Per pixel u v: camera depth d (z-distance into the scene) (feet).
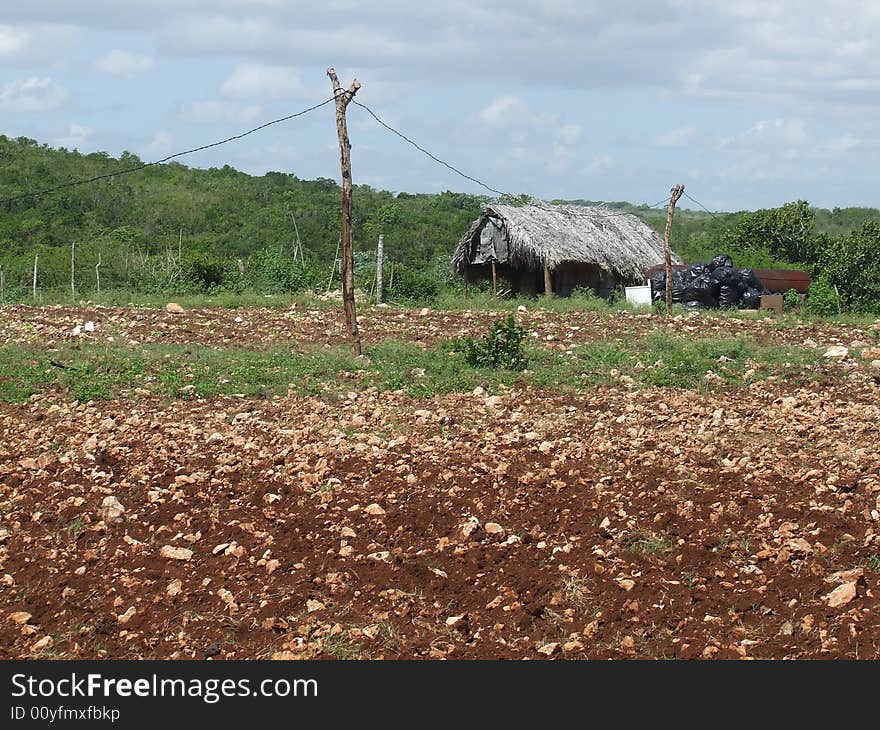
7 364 57.00
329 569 27.53
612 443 40.50
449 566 27.71
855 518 30.96
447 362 58.49
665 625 24.29
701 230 251.80
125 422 45.57
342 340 68.33
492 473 36.17
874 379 54.90
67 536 30.45
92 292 101.65
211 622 24.59
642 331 72.13
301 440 41.98
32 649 23.39
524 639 23.79
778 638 23.49
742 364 57.77
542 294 110.32
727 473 35.42
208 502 33.58
